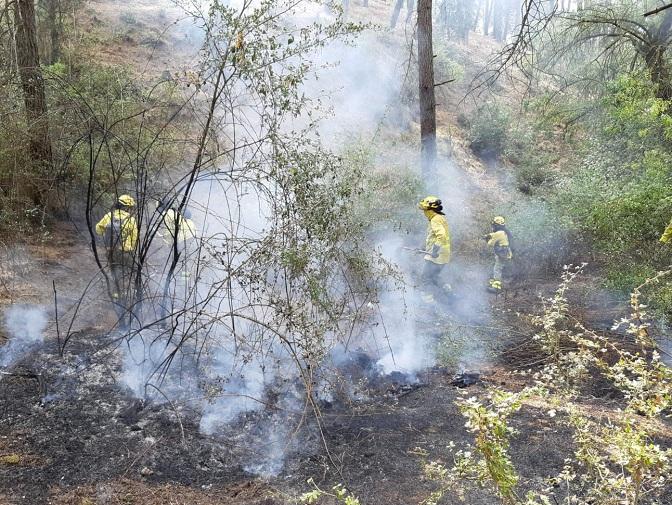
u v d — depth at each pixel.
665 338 7.01
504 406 2.96
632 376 6.02
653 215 8.59
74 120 6.15
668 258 8.49
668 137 10.16
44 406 4.75
